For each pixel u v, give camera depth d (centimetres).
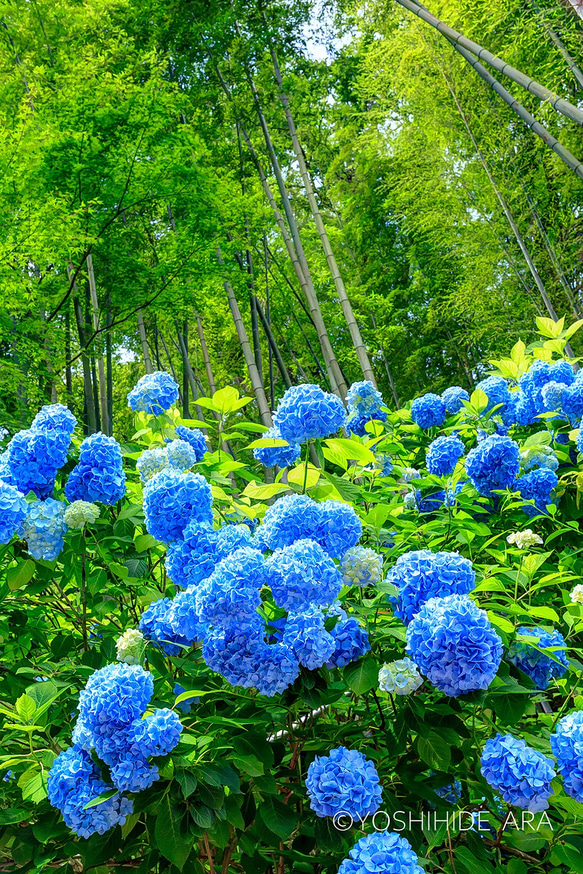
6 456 210
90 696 142
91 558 215
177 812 143
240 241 844
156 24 870
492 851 171
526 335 955
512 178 888
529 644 169
